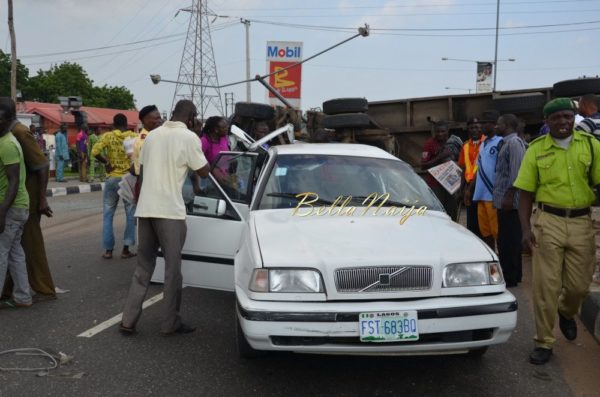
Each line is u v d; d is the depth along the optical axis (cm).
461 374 387
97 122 3075
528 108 1049
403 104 1255
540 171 404
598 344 445
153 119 655
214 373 385
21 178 501
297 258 337
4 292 546
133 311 453
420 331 323
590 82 943
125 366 395
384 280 329
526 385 371
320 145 538
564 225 398
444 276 338
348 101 1062
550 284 400
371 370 392
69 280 629
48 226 1027
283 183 463
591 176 394
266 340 323
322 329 318
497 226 639
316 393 358
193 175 486
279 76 2375
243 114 966
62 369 389
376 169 486
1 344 435
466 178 757
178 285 454
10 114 486
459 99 1223
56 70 6675
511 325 340
